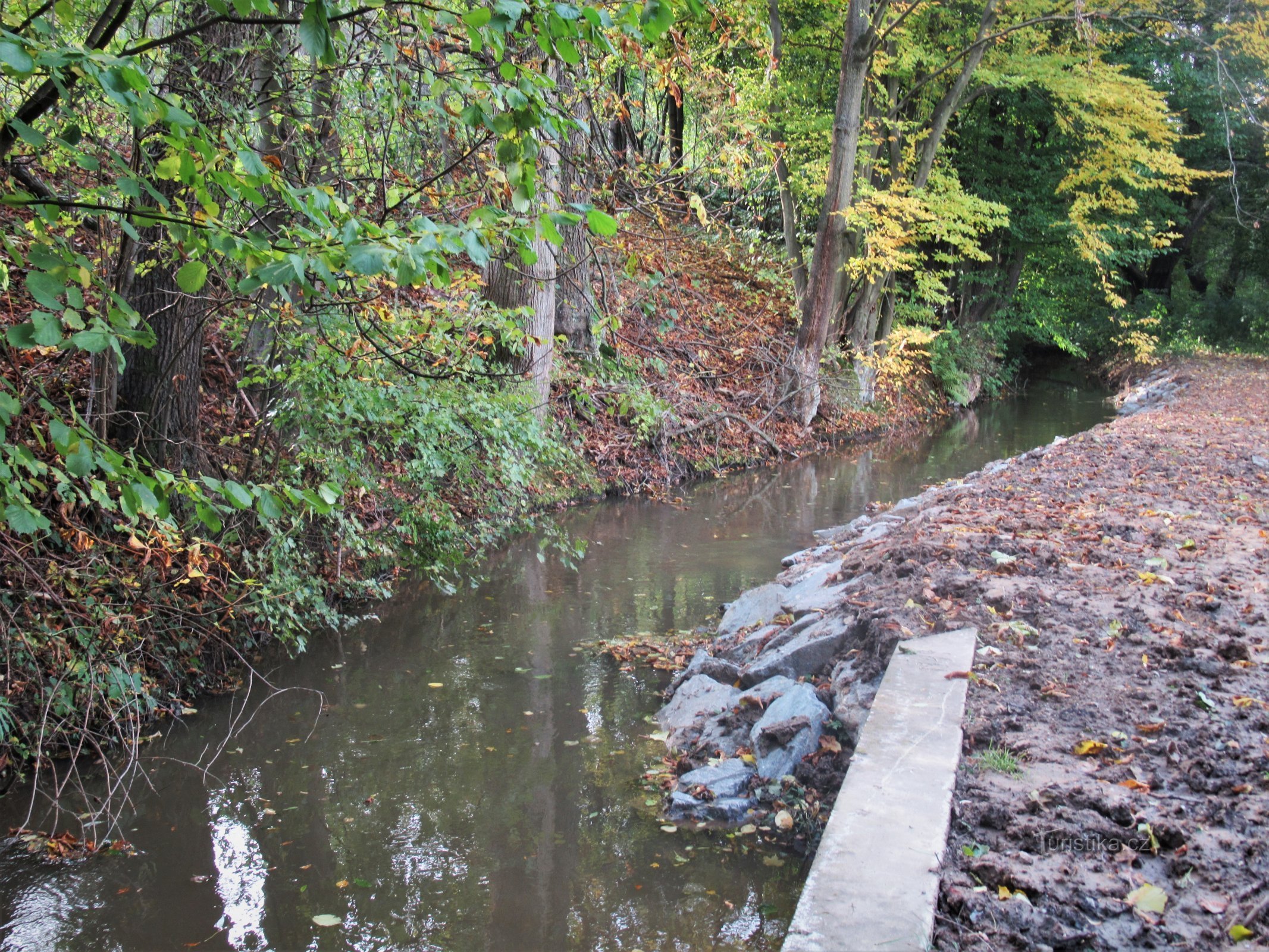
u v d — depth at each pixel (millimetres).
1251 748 3791
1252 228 32562
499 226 3217
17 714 5316
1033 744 3938
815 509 12867
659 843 4691
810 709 5176
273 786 5422
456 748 5855
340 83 6023
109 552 5938
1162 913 2873
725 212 11617
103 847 4805
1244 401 18516
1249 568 6023
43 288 2719
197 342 6762
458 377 7453
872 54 16078
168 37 2812
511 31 3027
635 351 15484
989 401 26438
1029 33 19219
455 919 4176
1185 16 20031
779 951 3859
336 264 2982
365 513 8320
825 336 17500
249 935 4109
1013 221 23438
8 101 4016
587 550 10547
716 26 7324
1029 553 6449
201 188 3018
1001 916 2832
